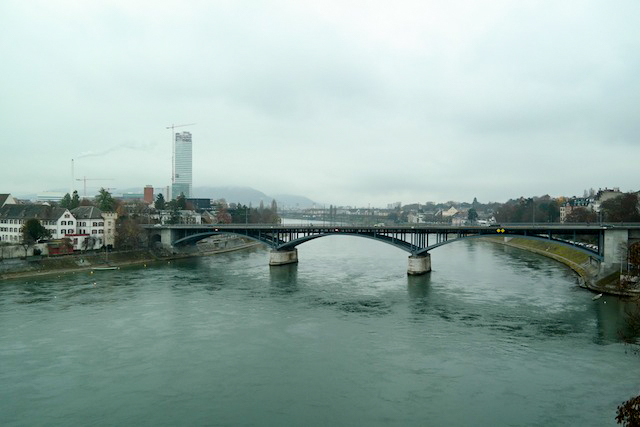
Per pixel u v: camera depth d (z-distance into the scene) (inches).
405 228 4736.7
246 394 1919.3
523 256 6466.5
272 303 3452.3
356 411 1780.3
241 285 4175.7
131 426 1669.5
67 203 7298.2
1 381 2025.1
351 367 2199.8
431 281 4347.9
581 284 4030.5
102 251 5477.4
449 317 3043.8
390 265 5580.7
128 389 1959.9
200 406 1817.2
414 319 3002.0
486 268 5167.3
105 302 3420.3
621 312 3078.2
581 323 2861.7
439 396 1898.4
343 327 2827.3
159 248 6102.4
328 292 3863.2
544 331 2716.5
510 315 3068.4
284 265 5531.5
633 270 3558.1
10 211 5674.2
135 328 2775.6
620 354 2333.9
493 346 2470.5
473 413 1759.4
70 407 1803.6
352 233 5128.0
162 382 2026.3
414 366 2208.4
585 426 1658.5
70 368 2165.4
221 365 2217.0
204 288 4018.2
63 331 2696.9
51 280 4296.3
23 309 3176.7
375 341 2566.4
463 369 2166.6
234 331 2738.7
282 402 1851.6
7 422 1692.9
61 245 5068.9
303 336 2652.6
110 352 2369.6
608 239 3799.2
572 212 7746.1
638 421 1141.7
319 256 6702.8
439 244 4626.0
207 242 7263.8
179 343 2514.8
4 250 4490.7
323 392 1939.0
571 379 2046.0
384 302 3481.8
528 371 2137.1
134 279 4429.1
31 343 2490.2
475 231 4739.2
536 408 1792.6
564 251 5964.6
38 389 1953.7
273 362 2257.6
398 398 1883.6
